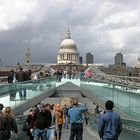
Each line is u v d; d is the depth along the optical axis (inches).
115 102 1257.4
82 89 2564.0
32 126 897.5
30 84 1503.4
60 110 1143.6
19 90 1295.5
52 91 2544.3
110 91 1359.5
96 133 1194.6
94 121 1231.5
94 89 1876.2
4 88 1109.1
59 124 1133.7
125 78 1450.5
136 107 993.5
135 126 736.3
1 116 722.2
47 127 835.4
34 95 1617.9
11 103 1186.6
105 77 2010.3
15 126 773.9
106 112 646.5
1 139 719.1
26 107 1419.8
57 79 2817.4
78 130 871.7
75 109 871.7
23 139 1064.8
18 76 1533.0
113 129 634.8
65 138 1180.5
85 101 2450.8
